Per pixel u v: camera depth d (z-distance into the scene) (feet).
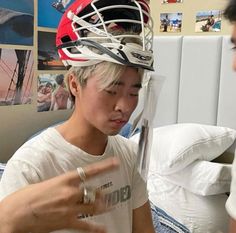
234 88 5.39
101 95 2.04
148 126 2.48
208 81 5.63
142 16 2.13
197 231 4.53
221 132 5.01
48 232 1.37
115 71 1.98
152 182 5.08
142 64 2.05
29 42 5.93
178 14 5.94
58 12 6.41
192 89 5.81
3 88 5.60
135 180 2.66
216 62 5.51
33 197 1.29
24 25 5.81
